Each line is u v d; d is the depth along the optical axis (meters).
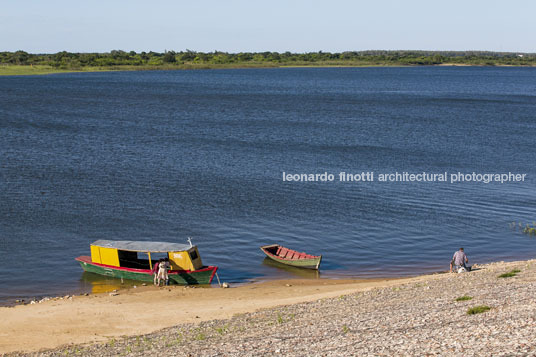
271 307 32.19
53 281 39.06
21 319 31.44
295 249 45.84
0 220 50.66
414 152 86.75
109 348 26.00
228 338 24.89
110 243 41.75
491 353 17.52
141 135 100.06
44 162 75.00
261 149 86.94
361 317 25.62
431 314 24.14
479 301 25.42
